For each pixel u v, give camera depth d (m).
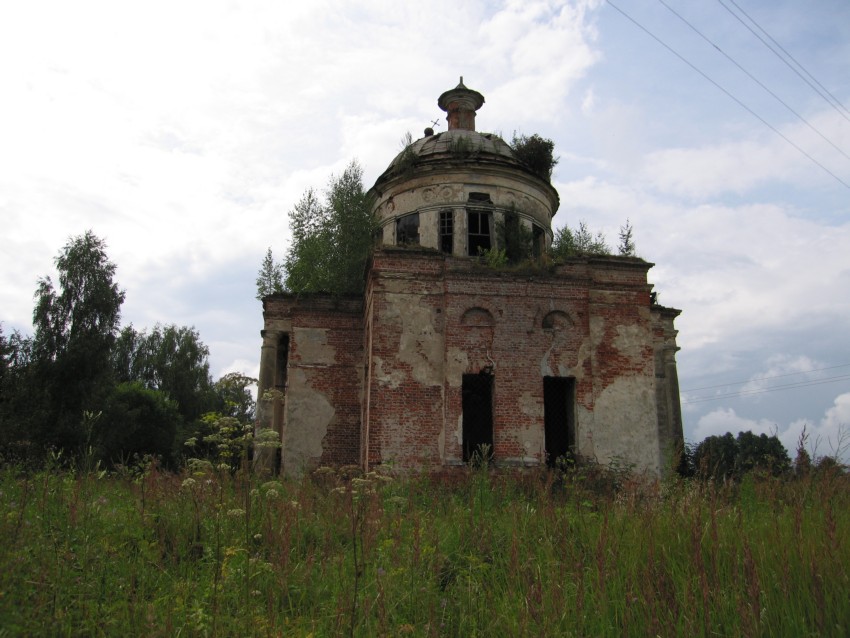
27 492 7.10
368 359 17.64
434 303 16.95
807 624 4.80
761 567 5.55
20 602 4.79
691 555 5.98
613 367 16.89
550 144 22.34
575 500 9.97
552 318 16.98
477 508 9.48
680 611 5.06
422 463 15.78
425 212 20.58
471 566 6.45
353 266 23.52
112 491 9.13
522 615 4.89
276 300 21.92
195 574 6.48
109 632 4.86
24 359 38.94
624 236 24.12
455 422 16.03
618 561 6.21
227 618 5.04
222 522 7.34
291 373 20.27
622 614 5.11
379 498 8.73
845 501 7.70
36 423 33.44
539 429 16.11
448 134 22.78
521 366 16.48
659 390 21.95
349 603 5.45
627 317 17.34
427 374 16.45
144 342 54.88
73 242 41.50
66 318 40.03
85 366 39.00
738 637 4.51
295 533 7.47
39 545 5.78
